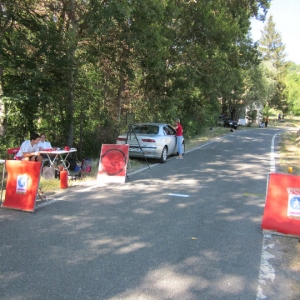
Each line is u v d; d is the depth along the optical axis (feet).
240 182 30.17
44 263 13.55
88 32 35.12
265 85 155.63
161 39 40.04
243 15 65.82
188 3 52.60
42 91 32.40
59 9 36.81
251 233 17.51
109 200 23.31
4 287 11.70
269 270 13.39
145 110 62.13
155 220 19.12
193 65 58.03
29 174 20.81
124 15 32.96
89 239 16.14
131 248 15.17
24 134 36.42
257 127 164.25
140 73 54.03
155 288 11.83
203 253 14.83
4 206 21.09
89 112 45.73
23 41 31.76
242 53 68.90
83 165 33.19
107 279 12.37
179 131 45.98
